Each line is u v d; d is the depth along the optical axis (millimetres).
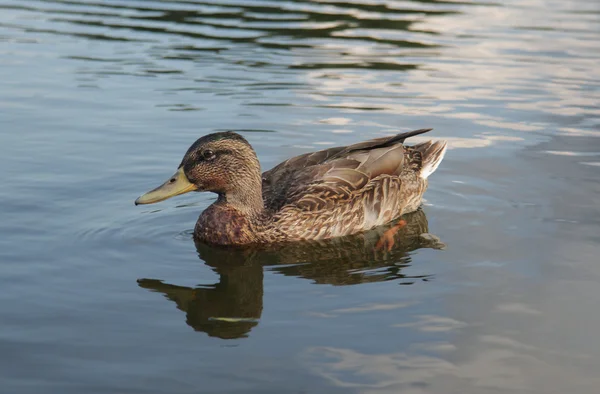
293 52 16734
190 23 18719
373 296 7969
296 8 20125
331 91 14625
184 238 9594
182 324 7312
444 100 14312
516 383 6410
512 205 10469
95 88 14633
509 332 7195
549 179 11258
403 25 18750
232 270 8758
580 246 9141
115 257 8836
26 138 12367
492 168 11688
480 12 20016
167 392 6199
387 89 14789
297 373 6504
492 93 14703
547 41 17656
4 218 9656
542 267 8609
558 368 6625
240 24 18641
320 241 9867
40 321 7254
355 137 12562
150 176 11148
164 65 15859
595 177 11289
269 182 10445
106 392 6172
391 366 6629
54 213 9883
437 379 6449
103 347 6840
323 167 10297
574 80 15367
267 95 14391
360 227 10203
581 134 12906
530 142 12609
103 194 10547
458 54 16797
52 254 8773
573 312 7570
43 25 18516
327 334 7145
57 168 11297
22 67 15664
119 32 17984
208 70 15633
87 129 12797
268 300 7887
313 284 8328
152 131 12750
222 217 9555
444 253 9094
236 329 7238
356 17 19328
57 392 6148
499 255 8977
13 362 6543
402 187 10594
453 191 11023
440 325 7320
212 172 9547
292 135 12617
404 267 8758
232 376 6445
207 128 12898
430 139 11570
